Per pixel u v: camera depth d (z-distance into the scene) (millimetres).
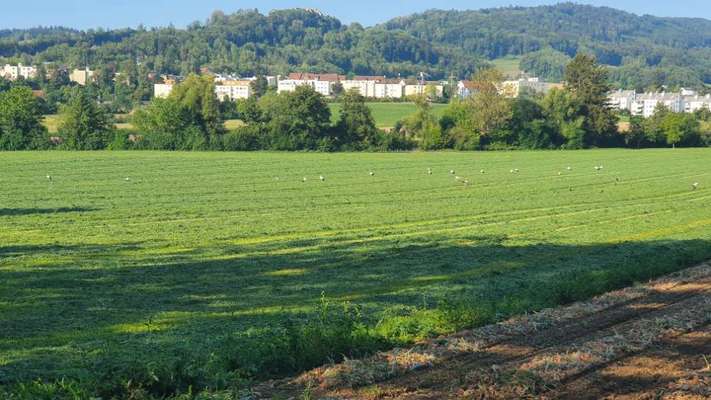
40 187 71562
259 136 122625
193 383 18641
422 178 82562
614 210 58531
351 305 27500
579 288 28812
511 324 23750
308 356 20703
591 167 97938
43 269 35062
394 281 32594
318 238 44625
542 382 18188
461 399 17438
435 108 179500
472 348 21297
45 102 182750
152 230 47656
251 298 29453
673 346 21422
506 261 37312
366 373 18984
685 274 31797
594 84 138375
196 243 43094
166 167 91562
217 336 23406
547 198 66125
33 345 23141
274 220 52375
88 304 28484
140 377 18406
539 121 134625
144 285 31812
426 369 19750
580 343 21609
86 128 122500
